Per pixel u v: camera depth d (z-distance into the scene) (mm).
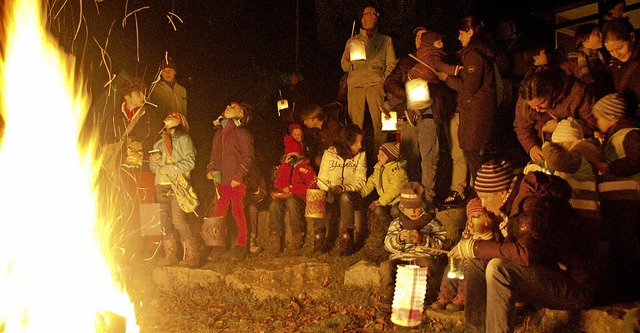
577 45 6281
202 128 12305
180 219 7855
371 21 8586
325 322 6184
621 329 4656
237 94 12492
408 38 10219
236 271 7449
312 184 7914
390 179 7270
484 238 4867
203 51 12773
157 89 9062
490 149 7098
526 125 5977
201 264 7980
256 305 6965
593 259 4664
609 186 4887
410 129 7441
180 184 7840
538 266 4543
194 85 12547
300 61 12891
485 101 6656
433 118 7105
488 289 4582
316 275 7223
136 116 8344
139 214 8352
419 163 7473
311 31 12977
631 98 5309
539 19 11141
